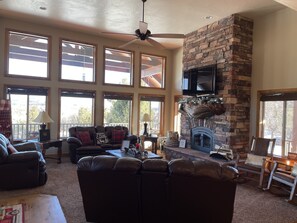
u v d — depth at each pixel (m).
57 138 6.82
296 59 4.87
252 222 3.16
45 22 6.34
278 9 5.14
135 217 2.85
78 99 7.26
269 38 5.38
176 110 8.59
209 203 2.62
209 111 5.74
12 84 6.23
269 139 4.99
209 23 6.07
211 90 5.76
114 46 7.71
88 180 2.75
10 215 2.88
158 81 8.77
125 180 2.69
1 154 3.95
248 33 5.67
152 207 2.77
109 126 7.30
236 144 5.53
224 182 2.52
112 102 7.83
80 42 7.10
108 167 2.67
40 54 6.67
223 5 4.96
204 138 6.25
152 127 8.69
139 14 5.57
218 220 2.68
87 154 6.11
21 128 6.52
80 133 6.52
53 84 6.76
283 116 5.17
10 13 5.77
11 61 6.34
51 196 3.76
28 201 3.46
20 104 6.47
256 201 3.90
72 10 5.47
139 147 5.40
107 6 5.17
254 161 4.80
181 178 2.56
